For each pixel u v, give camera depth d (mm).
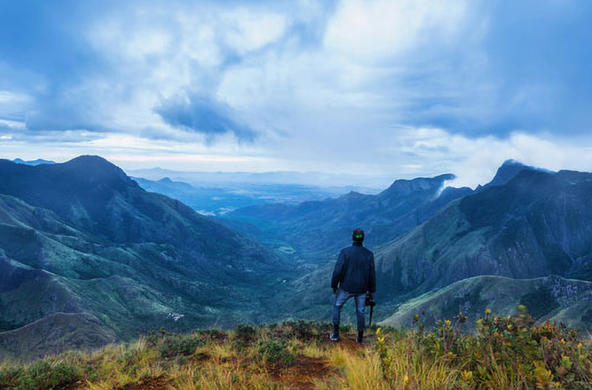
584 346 3080
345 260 6281
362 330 6395
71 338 105812
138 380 4781
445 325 3799
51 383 5016
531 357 2818
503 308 129875
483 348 3254
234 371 4488
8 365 5500
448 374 3045
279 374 4688
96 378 5176
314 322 8602
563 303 122625
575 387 2346
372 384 3139
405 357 3520
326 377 4324
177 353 6320
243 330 7793
